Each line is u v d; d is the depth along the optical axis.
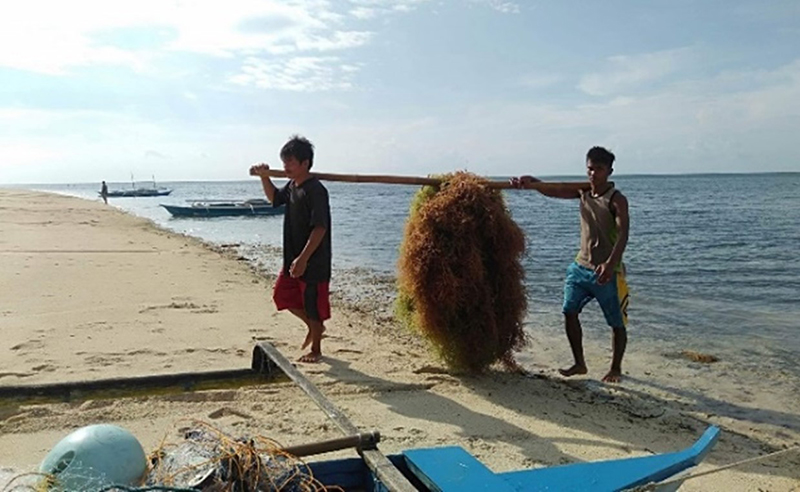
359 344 8.00
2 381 6.00
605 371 7.50
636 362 7.94
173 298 10.62
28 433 4.86
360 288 13.73
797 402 6.52
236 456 2.97
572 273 6.77
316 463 3.35
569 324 6.81
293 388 6.09
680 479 3.55
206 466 2.91
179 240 22.95
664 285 13.95
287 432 5.06
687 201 58.47
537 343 8.83
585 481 3.29
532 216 39.16
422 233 6.55
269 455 3.14
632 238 24.25
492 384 6.59
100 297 10.43
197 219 38.84
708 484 4.61
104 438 2.88
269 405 5.63
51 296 10.32
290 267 6.96
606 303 6.61
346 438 3.40
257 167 6.87
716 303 11.94
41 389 4.61
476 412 5.75
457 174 6.82
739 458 5.10
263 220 38.44
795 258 18.34
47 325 8.30
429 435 5.16
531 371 7.38
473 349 6.62
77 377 6.16
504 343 6.76
